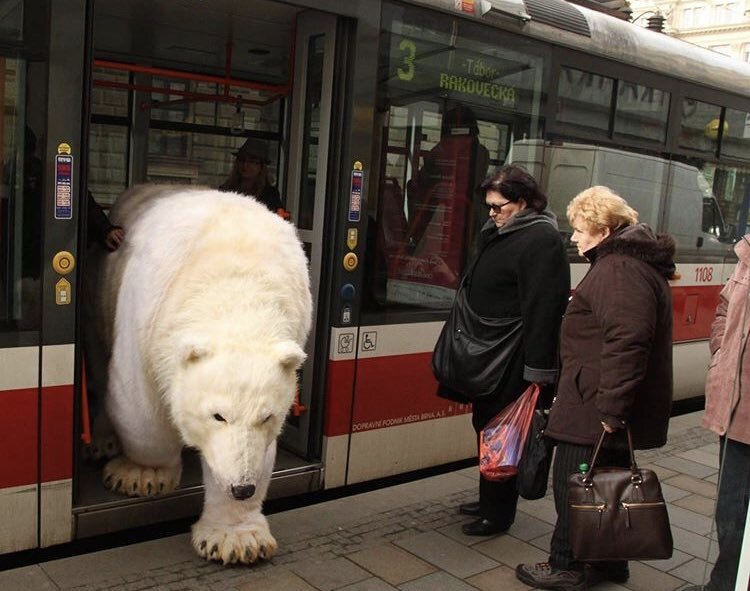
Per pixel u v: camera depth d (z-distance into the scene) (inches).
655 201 253.9
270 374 127.8
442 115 188.7
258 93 245.0
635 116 240.1
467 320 160.9
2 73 128.1
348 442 179.9
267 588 140.6
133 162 242.5
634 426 137.9
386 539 165.2
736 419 133.1
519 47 202.2
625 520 131.4
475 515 179.2
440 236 194.1
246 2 172.2
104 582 138.2
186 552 152.1
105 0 177.2
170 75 193.3
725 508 136.6
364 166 174.2
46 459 138.0
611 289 131.2
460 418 203.2
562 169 220.5
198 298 135.7
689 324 274.1
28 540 138.6
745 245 139.6
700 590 146.4
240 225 146.7
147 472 156.2
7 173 130.9
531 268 151.9
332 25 170.9
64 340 137.1
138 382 144.1
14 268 132.0
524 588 147.3
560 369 146.4
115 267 157.6
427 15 180.9
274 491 169.0
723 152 278.7
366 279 178.5
